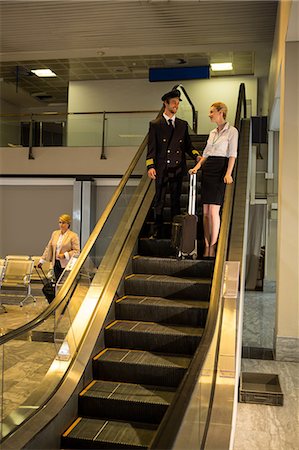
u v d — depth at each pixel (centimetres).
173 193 600
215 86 1504
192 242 536
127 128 1212
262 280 1434
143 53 1259
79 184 1220
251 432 416
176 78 1452
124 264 539
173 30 1111
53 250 830
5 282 988
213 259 547
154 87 1547
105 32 1134
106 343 464
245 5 977
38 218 1280
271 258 1430
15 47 1242
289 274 633
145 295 521
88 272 487
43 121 1241
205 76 1432
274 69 984
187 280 518
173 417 242
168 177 594
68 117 1230
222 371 431
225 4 976
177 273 543
